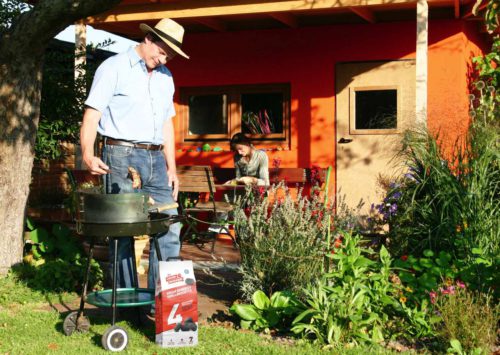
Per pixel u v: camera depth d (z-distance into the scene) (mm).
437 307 5219
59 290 6574
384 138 9883
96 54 11570
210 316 5746
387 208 6887
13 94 7035
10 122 7047
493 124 6723
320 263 5887
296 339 5117
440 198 6258
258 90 10648
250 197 6738
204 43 10891
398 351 4844
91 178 8016
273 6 8609
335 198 6586
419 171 6633
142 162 5523
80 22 9461
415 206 6477
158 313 4926
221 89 10859
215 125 10930
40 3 6723
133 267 5664
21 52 6941
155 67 5555
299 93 10367
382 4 8234
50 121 8281
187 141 11078
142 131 5504
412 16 9734
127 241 5660
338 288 5191
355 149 10062
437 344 4922
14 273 6922
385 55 9914
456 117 7191
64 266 6750
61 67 8664
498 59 9914
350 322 4984
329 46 10195
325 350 4777
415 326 5121
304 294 5738
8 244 7082
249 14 9758
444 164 6375
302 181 10039
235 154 9539
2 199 7035
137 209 4887
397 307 5227
